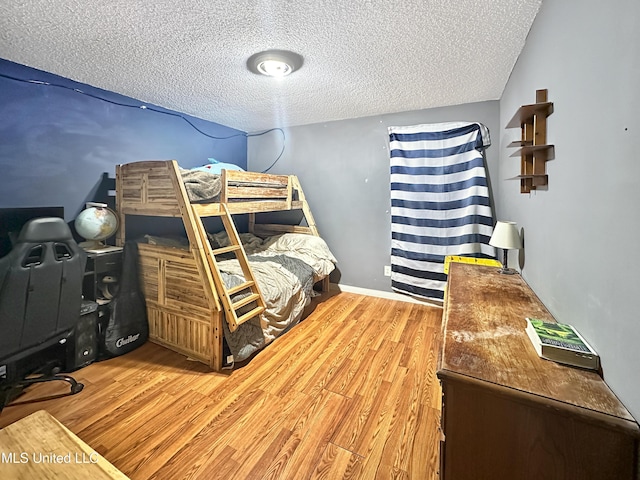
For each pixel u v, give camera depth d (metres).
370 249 3.79
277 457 1.46
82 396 1.88
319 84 2.62
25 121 2.25
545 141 1.49
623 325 0.79
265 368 2.22
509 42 1.92
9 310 1.59
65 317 1.86
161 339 2.53
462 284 1.80
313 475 1.37
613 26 0.87
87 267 2.37
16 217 2.22
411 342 2.62
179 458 1.44
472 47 1.99
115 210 2.71
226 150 4.15
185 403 1.83
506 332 1.16
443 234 3.29
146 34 1.81
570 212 1.18
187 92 2.81
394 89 2.75
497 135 3.05
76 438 0.92
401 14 1.62
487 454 0.87
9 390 1.90
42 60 2.15
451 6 1.56
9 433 0.92
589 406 0.77
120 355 2.37
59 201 2.46
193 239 2.22
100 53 2.04
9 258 1.57
